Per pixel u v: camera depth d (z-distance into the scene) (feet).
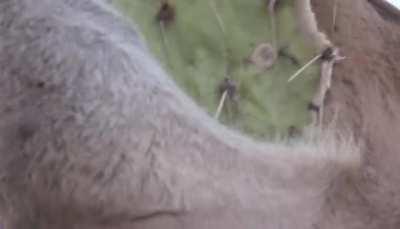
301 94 1.80
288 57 1.81
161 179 1.41
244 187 1.46
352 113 1.98
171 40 1.75
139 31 1.65
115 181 1.40
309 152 1.57
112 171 1.40
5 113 1.43
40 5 1.45
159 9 1.73
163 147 1.41
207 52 1.77
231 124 1.76
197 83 1.76
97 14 1.48
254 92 1.78
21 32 1.43
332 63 1.86
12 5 1.45
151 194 1.41
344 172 1.66
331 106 1.94
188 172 1.42
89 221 1.42
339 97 1.98
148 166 1.40
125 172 1.40
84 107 1.40
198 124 1.45
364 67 2.06
